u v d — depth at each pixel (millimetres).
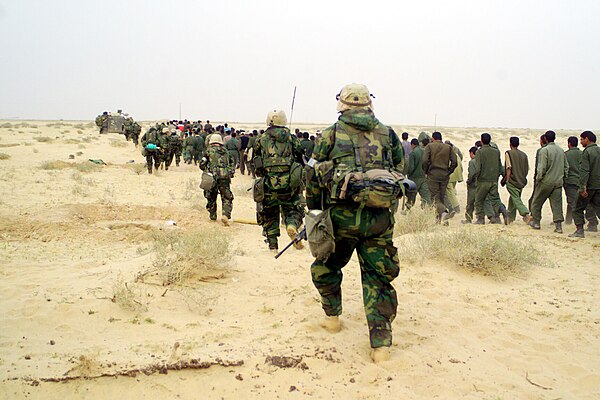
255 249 8227
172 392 3174
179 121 30750
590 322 4750
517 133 60219
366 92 3904
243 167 20922
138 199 13188
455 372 3643
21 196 12102
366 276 3879
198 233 6246
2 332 4020
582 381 3617
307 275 6016
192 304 4789
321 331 4238
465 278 6090
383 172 3674
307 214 3947
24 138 35719
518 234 9422
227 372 3402
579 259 7367
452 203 11992
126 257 7496
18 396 2980
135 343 3865
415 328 4477
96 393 3107
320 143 3846
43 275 5984
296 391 3254
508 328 4578
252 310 4797
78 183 14891
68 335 4027
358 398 3223
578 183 9227
